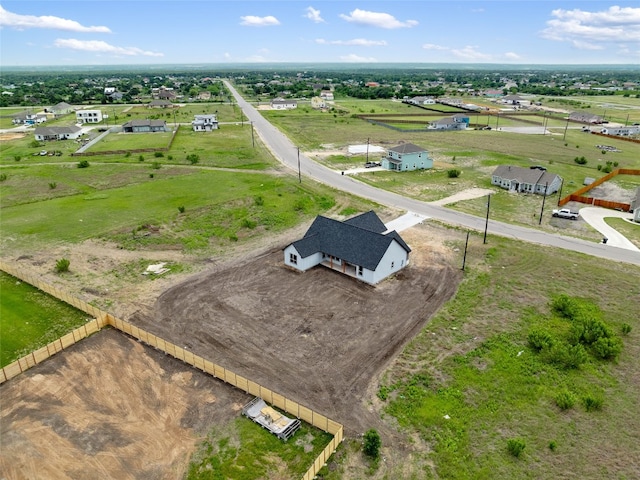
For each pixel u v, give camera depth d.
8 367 31.53
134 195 74.25
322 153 109.75
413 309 40.91
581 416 28.58
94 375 32.22
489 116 174.62
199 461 25.25
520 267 49.16
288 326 38.34
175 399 29.91
